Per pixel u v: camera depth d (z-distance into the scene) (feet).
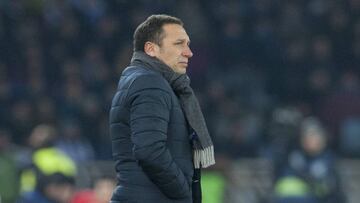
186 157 56.59
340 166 147.13
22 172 124.06
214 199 138.31
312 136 132.87
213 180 138.51
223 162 139.85
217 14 172.35
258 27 171.01
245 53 169.78
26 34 165.07
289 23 171.63
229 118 153.89
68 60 163.73
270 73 168.45
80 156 141.18
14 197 120.06
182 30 57.82
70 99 155.12
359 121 158.51
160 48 57.41
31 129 148.36
